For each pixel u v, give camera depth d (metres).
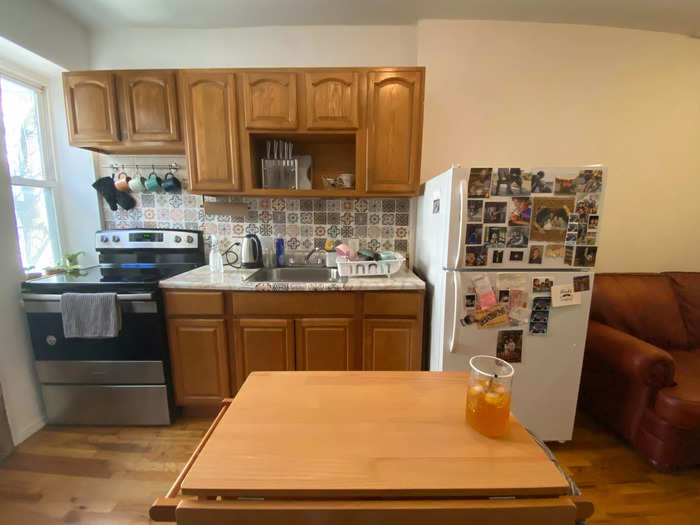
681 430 1.36
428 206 1.78
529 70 1.98
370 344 1.73
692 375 1.50
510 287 1.44
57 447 1.60
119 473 1.44
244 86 1.77
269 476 0.54
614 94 2.01
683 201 2.12
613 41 1.96
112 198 2.12
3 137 1.56
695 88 2.02
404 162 1.83
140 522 1.22
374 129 1.80
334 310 1.71
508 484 0.54
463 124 2.02
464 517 0.53
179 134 1.86
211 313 1.71
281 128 1.80
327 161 2.14
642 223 2.14
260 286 1.67
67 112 1.82
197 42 2.05
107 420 1.75
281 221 2.21
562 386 1.52
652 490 1.36
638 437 1.50
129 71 1.80
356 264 1.79
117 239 2.04
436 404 0.76
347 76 1.76
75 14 1.89
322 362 1.75
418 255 2.06
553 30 1.95
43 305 1.62
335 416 0.71
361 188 1.87
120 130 1.85
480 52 1.96
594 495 1.34
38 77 1.92
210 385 1.77
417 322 1.71
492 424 0.64
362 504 0.53
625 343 1.51
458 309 1.45
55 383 1.71
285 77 1.76
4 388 1.55
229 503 0.53
